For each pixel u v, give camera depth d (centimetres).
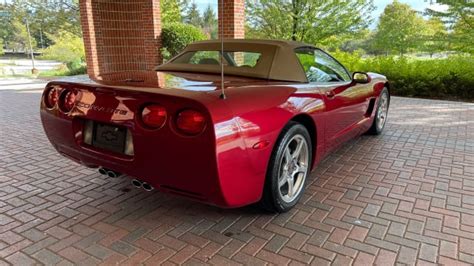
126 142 224
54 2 2089
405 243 225
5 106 693
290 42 316
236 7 710
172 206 273
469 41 959
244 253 214
